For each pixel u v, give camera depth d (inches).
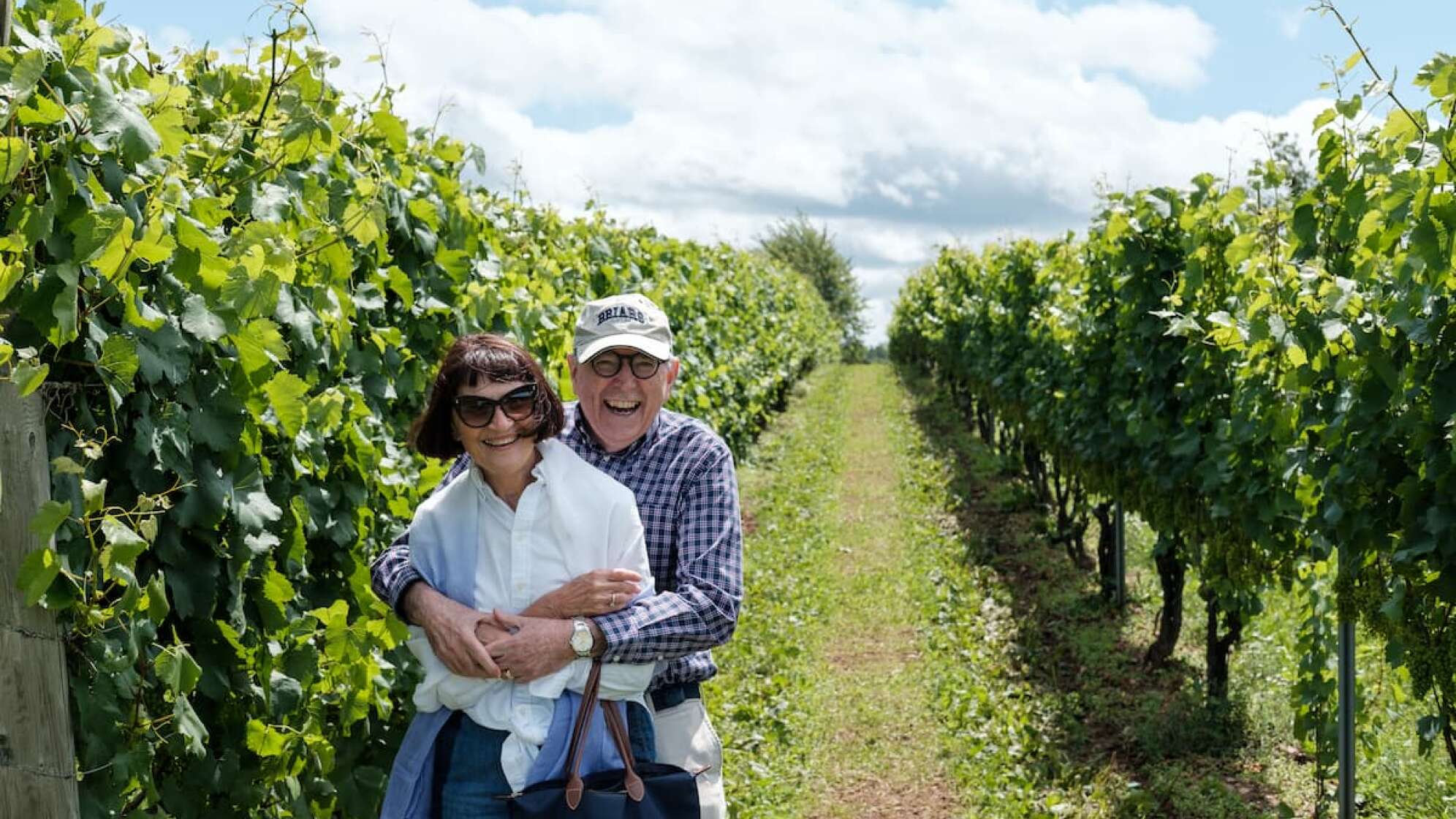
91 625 93.0
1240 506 237.0
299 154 131.6
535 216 283.9
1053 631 354.0
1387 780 225.5
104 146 96.4
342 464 146.2
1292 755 253.4
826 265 2437.3
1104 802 225.8
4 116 86.0
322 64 128.0
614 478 117.7
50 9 100.0
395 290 169.3
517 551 104.0
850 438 848.3
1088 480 362.6
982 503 550.3
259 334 113.3
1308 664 225.3
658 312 119.0
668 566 116.3
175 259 105.7
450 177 203.3
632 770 100.4
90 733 94.5
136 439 100.6
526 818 97.1
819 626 366.3
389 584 109.6
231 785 117.3
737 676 296.4
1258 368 215.3
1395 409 169.8
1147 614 363.9
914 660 334.3
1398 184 152.1
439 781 104.7
